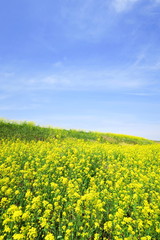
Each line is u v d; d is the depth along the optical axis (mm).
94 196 6422
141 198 7250
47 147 14742
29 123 24406
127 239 4715
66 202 6551
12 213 5242
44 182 8266
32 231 4590
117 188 7941
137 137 37656
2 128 19703
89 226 5172
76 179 8883
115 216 5543
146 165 12141
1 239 4609
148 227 5250
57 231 5336
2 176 8680
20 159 11367
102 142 23219
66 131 24422
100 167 11211
